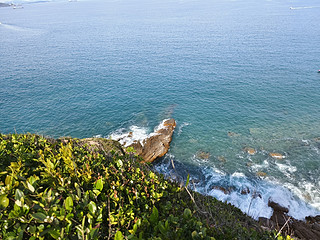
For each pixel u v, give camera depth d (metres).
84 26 142.00
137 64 63.66
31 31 127.75
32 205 4.43
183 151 29.14
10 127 34.78
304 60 58.62
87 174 6.03
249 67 56.91
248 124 34.00
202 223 5.29
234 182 23.83
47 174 5.72
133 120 36.34
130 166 7.85
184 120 35.94
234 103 40.44
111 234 4.52
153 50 77.38
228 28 107.50
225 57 65.69
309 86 44.94
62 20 181.38
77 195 5.34
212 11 182.25
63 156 6.72
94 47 84.88
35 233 3.96
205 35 95.62
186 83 49.94
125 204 5.62
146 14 192.38
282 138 30.16
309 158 26.19
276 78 49.56
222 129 33.22
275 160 26.39
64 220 4.33
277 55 63.91
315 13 135.62
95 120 36.59
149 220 5.03
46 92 46.62
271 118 35.09
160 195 6.48
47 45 89.62
